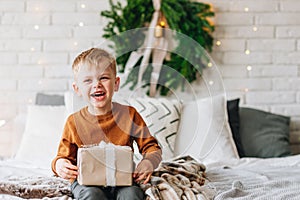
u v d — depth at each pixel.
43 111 2.98
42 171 2.33
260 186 2.00
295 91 3.47
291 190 1.91
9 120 3.38
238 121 3.16
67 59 3.44
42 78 3.44
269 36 3.46
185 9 3.38
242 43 3.46
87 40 3.44
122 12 3.38
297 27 3.46
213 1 3.46
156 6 3.37
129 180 1.80
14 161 2.65
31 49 3.44
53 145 2.79
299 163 2.64
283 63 3.47
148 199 1.76
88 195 1.73
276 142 3.11
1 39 3.43
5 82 3.43
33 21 3.44
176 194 1.78
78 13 3.44
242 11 3.46
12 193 1.82
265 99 3.47
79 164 1.80
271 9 3.47
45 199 1.77
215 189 1.96
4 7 3.43
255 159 2.75
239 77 3.46
